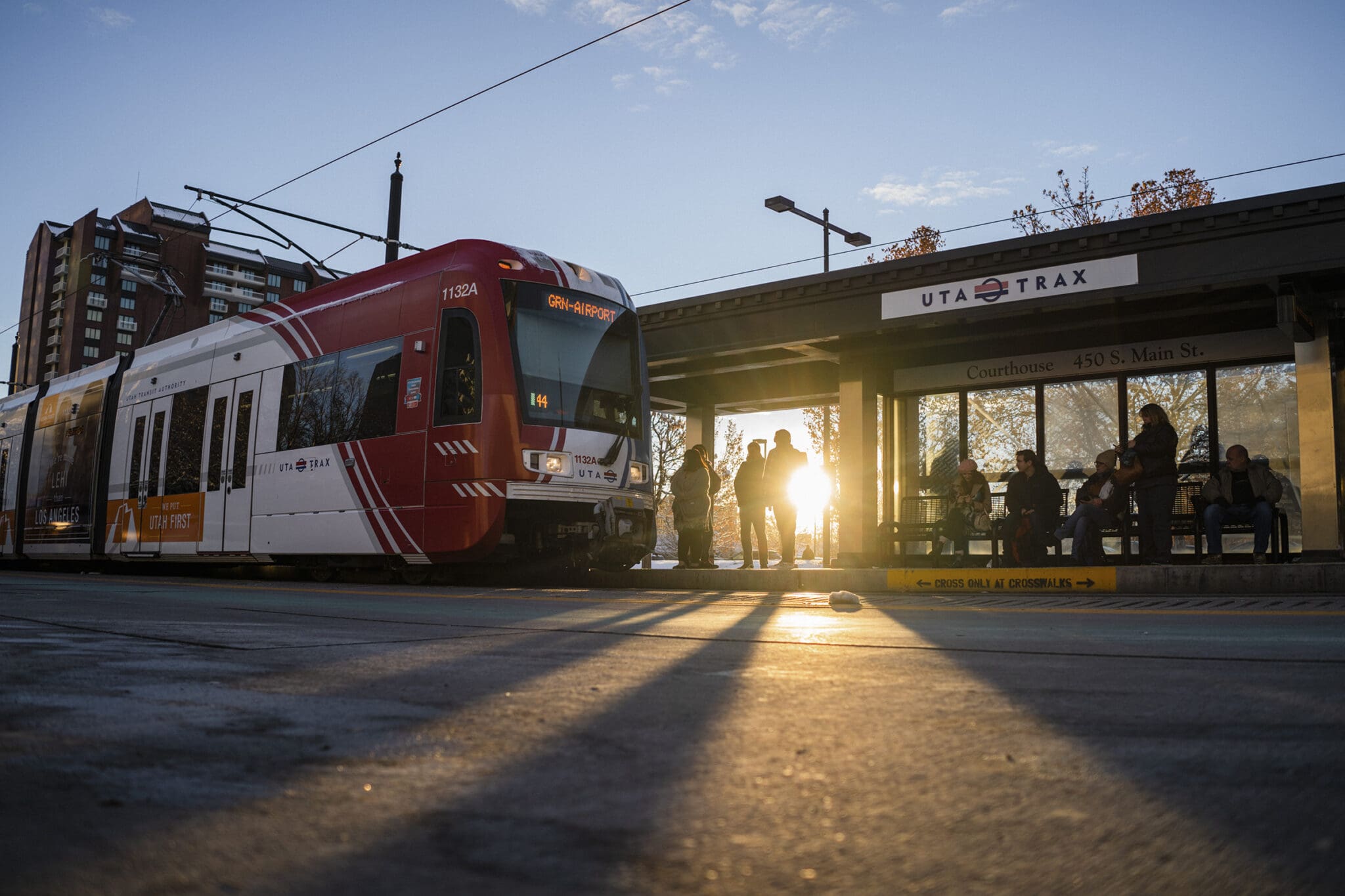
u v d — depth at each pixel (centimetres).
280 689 349
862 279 1419
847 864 164
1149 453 1075
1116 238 1232
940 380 1595
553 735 268
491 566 1405
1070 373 1491
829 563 2031
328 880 157
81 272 9875
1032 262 1290
